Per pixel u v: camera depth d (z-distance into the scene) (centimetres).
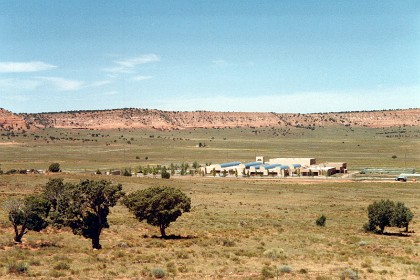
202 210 10200
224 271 4122
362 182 16912
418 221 8969
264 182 17275
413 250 5750
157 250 5400
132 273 3944
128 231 7112
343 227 8056
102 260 4572
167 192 6694
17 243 5547
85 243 5925
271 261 4734
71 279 3675
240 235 6738
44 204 5853
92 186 5566
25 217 5662
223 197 12706
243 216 9369
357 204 11550
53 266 4228
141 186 14025
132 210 6719
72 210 5572
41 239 5981
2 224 6688
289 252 5347
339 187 15400
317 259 4881
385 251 5591
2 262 4294
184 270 4122
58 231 6756
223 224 8188
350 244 6156
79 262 4472
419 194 13475
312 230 7531
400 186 15500
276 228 7681
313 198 12712
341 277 3878
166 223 6681
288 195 13325
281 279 3834
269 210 10419
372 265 4591
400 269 4397
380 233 7512
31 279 3641
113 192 5628
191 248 5584
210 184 15938
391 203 7638
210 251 5331
